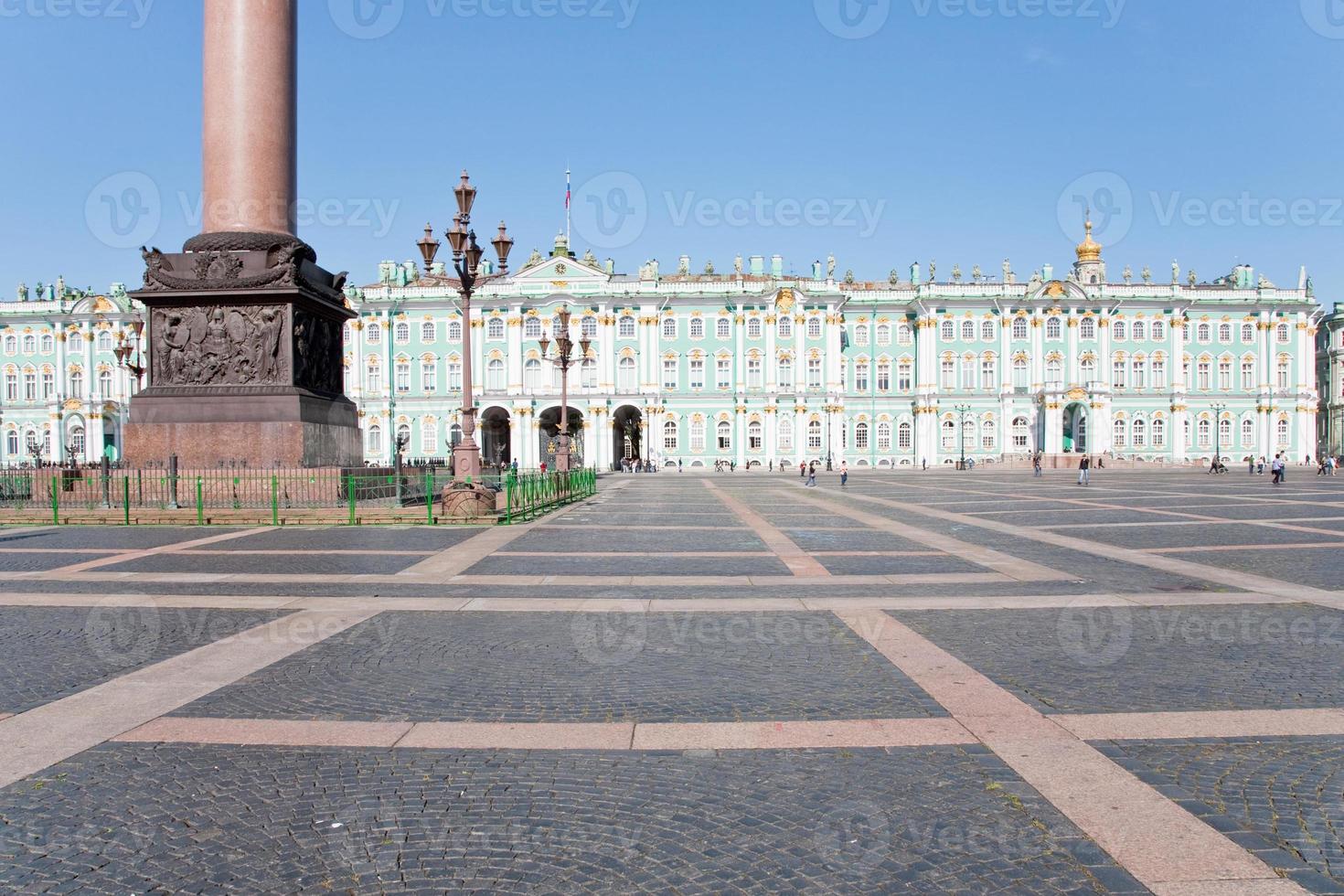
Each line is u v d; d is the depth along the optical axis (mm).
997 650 9625
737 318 93000
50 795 5934
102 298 95125
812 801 5805
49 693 8102
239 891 4750
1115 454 94250
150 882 4840
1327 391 113625
